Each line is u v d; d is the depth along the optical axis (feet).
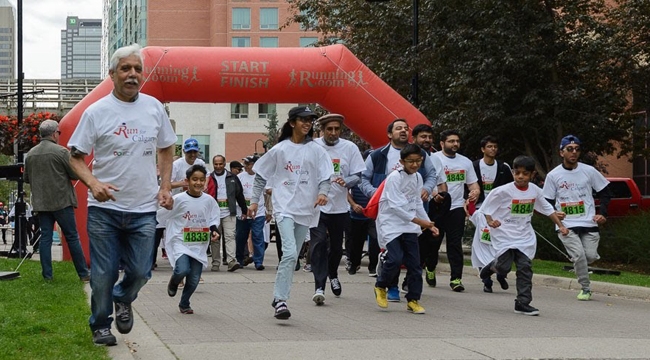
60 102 120.06
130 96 21.16
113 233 21.15
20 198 53.88
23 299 30.60
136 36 270.26
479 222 37.09
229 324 27.68
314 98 51.85
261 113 221.25
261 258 51.24
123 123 21.01
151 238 21.38
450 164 40.06
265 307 32.37
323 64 50.93
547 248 62.18
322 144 36.22
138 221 21.27
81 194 47.83
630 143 73.87
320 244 33.09
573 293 40.68
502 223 32.19
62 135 47.60
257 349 22.29
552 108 65.00
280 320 28.58
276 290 28.25
